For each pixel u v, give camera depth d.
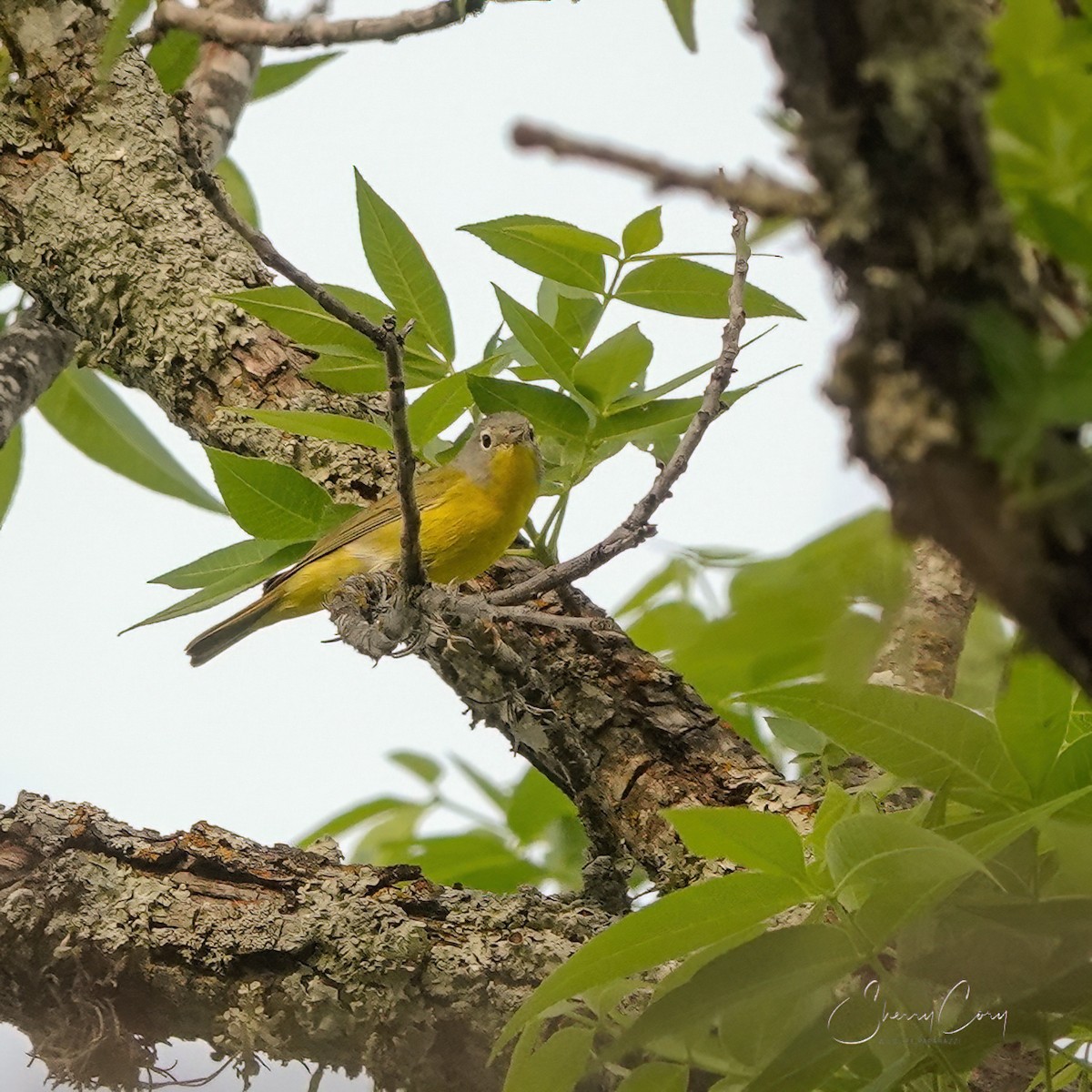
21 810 6.55
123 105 9.95
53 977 6.27
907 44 2.54
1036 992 4.07
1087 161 2.68
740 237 7.00
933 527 2.54
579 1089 5.48
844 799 4.68
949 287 2.53
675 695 7.41
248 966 6.24
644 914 4.16
